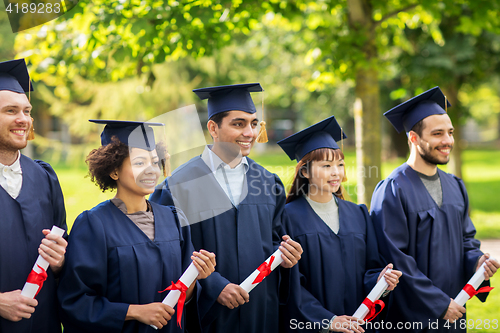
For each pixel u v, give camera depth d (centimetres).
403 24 706
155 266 245
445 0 597
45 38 528
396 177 333
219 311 276
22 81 257
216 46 566
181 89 1161
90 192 846
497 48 971
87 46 487
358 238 317
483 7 586
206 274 243
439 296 304
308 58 660
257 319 290
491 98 3844
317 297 304
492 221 943
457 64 923
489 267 300
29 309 218
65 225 269
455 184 348
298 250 269
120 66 571
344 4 617
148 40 475
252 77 1457
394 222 321
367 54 589
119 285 239
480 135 4959
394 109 342
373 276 304
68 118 1193
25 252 238
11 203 239
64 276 236
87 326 229
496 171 1841
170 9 456
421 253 321
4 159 241
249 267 286
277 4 580
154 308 232
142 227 251
